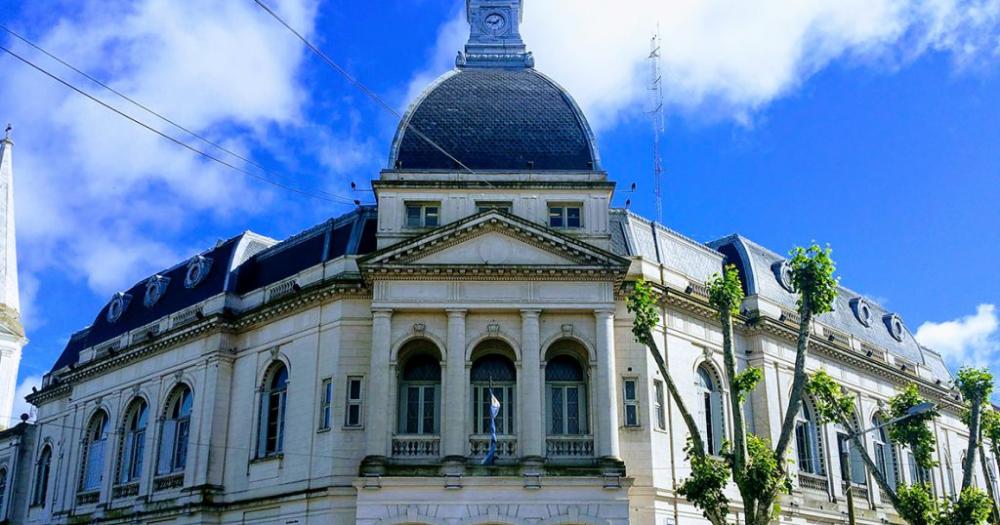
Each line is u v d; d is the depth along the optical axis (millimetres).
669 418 38094
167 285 48594
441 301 36156
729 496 38969
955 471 54094
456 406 34844
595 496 33656
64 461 48875
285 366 40344
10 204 76250
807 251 32938
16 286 74938
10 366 72438
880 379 50000
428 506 33438
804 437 44062
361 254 39938
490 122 40094
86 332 57031
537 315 36125
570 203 38719
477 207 38469
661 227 43781
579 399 37094
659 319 35906
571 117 40469
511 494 33625
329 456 36375
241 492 39375
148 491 42312
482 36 44875
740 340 43062
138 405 46312
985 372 38188
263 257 45250
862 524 44500
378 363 35344
